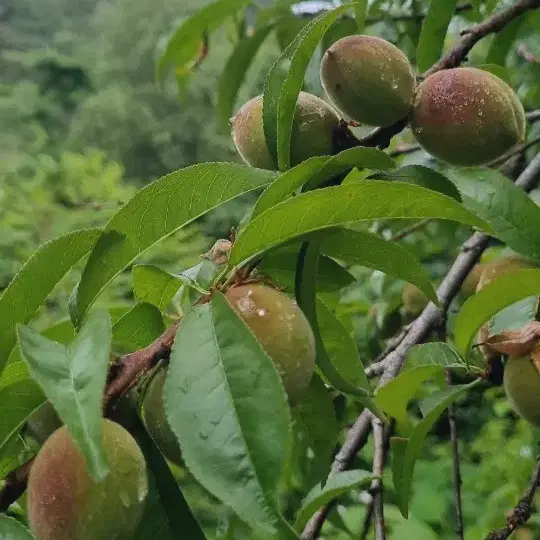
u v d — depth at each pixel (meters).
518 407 0.37
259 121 0.35
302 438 0.34
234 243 0.25
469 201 0.34
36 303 0.25
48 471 0.22
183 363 0.20
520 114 0.36
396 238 0.71
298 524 0.33
